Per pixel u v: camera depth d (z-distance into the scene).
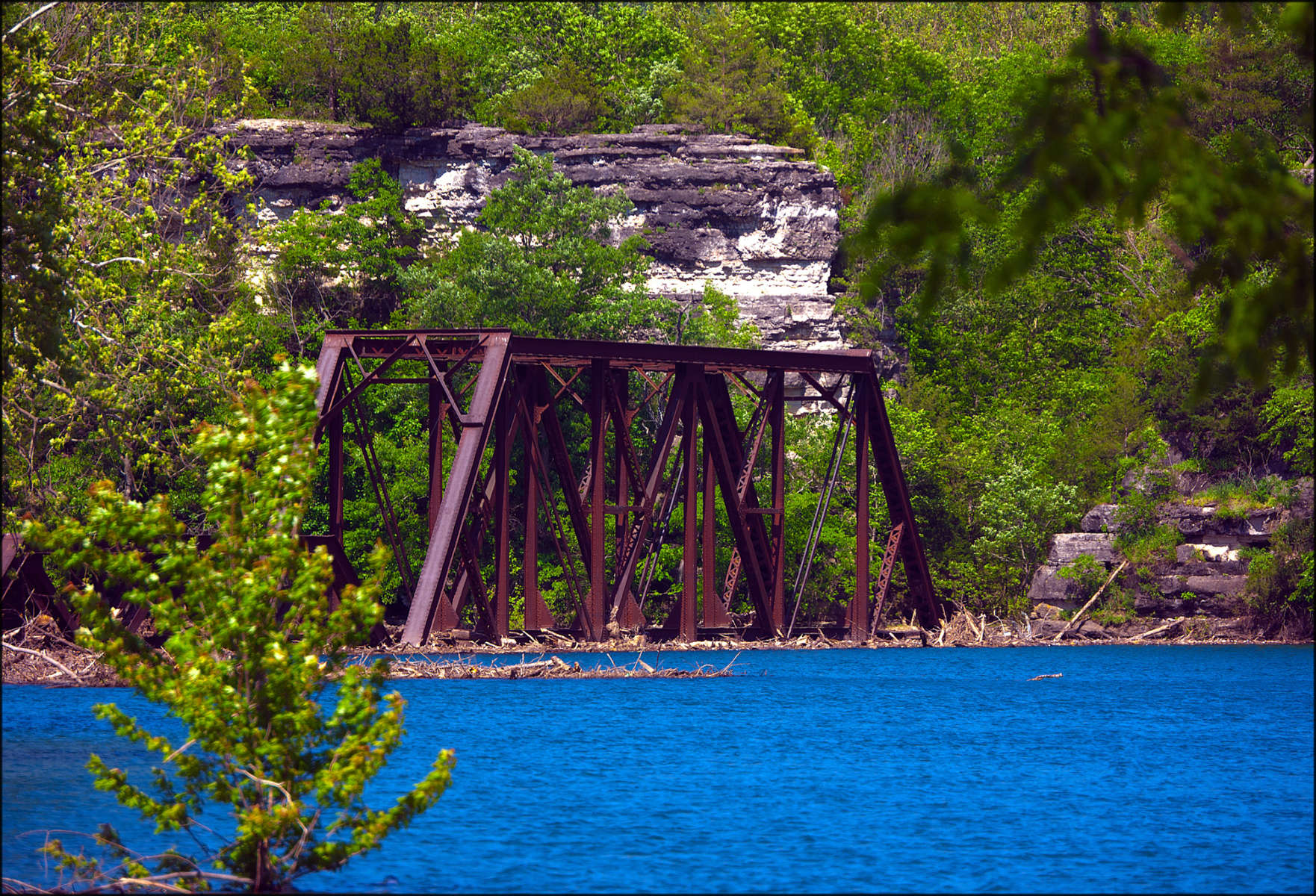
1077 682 197.00
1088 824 95.19
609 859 82.81
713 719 149.88
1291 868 82.00
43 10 142.25
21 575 166.50
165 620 68.50
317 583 68.56
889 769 118.06
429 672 177.12
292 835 69.06
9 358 129.62
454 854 83.62
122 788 66.31
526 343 191.88
